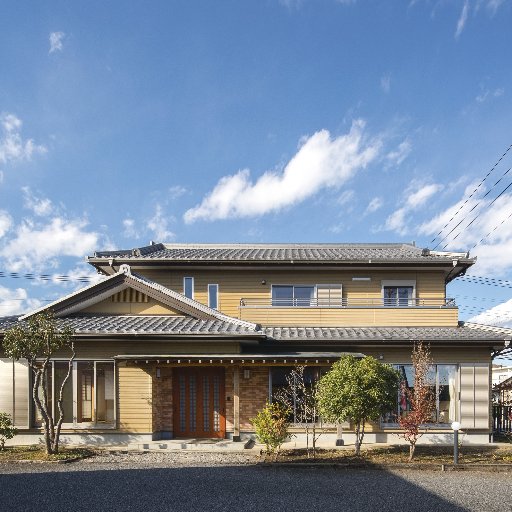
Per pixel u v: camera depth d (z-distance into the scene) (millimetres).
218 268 15945
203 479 8789
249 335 12031
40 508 7160
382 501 7480
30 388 12484
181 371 13180
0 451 11320
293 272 16000
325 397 10453
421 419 10383
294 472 9352
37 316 11242
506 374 30359
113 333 12047
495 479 8844
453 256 15305
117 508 7160
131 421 12383
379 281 15875
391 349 13219
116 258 15562
